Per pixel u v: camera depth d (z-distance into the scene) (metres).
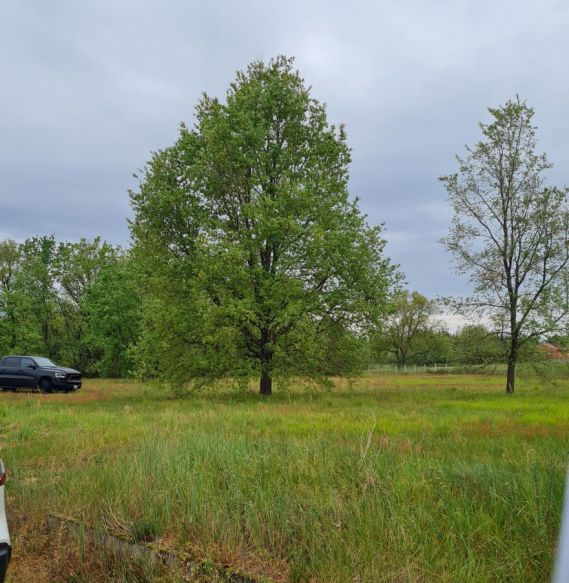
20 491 6.20
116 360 47.56
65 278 57.12
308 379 23.73
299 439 9.58
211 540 4.46
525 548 4.06
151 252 23.25
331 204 23.23
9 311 51.62
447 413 15.22
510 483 5.24
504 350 25.44
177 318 22.03
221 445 7.34
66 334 57.53
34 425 13.25
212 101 24.78
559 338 24.42
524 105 25.61
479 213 26.14
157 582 4.08
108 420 14.16
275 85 23.89
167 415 14.33
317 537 4.30
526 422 12.91
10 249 59.53
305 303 21.73
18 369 27.44
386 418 13.72
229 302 20.75
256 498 5.04
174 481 5.58
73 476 6.41
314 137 24.62
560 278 24.53
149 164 23.72
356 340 23.14
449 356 27.94
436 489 5.31
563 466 5.80
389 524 4.37
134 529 4.81
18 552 4.90
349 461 6.44
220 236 21.92
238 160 22.70
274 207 21.47
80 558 4.52
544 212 24.81
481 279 25.86
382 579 3.65
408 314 78.31
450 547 4.02
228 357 21.98
